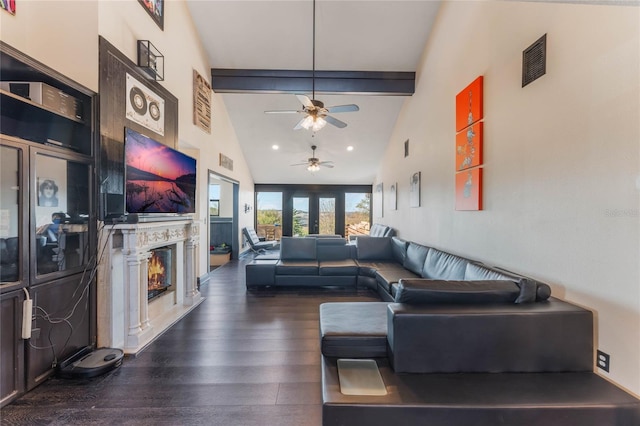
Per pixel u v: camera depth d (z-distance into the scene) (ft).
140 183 8.52
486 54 8.75
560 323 5.36
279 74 16.02
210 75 15.79
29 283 5.93
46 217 6.53
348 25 13.39
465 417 4.56
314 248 15.71
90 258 7.41
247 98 17.93
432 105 13.12
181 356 7.50
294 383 6.35
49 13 7.07
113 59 8.13
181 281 11.81
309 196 29.66
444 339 5.39
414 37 13.89
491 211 8.47
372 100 17.85
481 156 8.96
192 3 12.70
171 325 9.46
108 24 7.94
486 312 5.42
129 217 7.80
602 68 5.12
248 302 12.00
